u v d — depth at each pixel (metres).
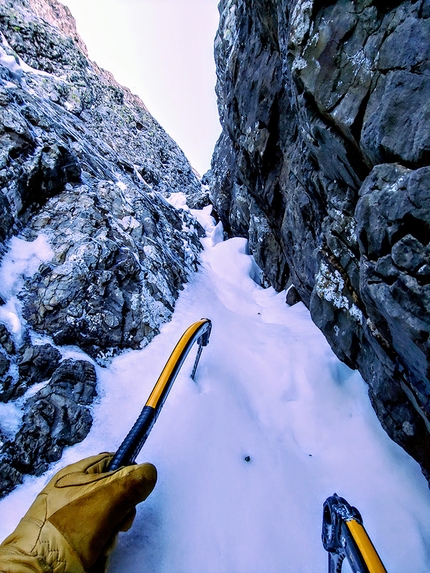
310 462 3.04
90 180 5.57
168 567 2.02
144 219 6.04
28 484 2.21
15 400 2.59
